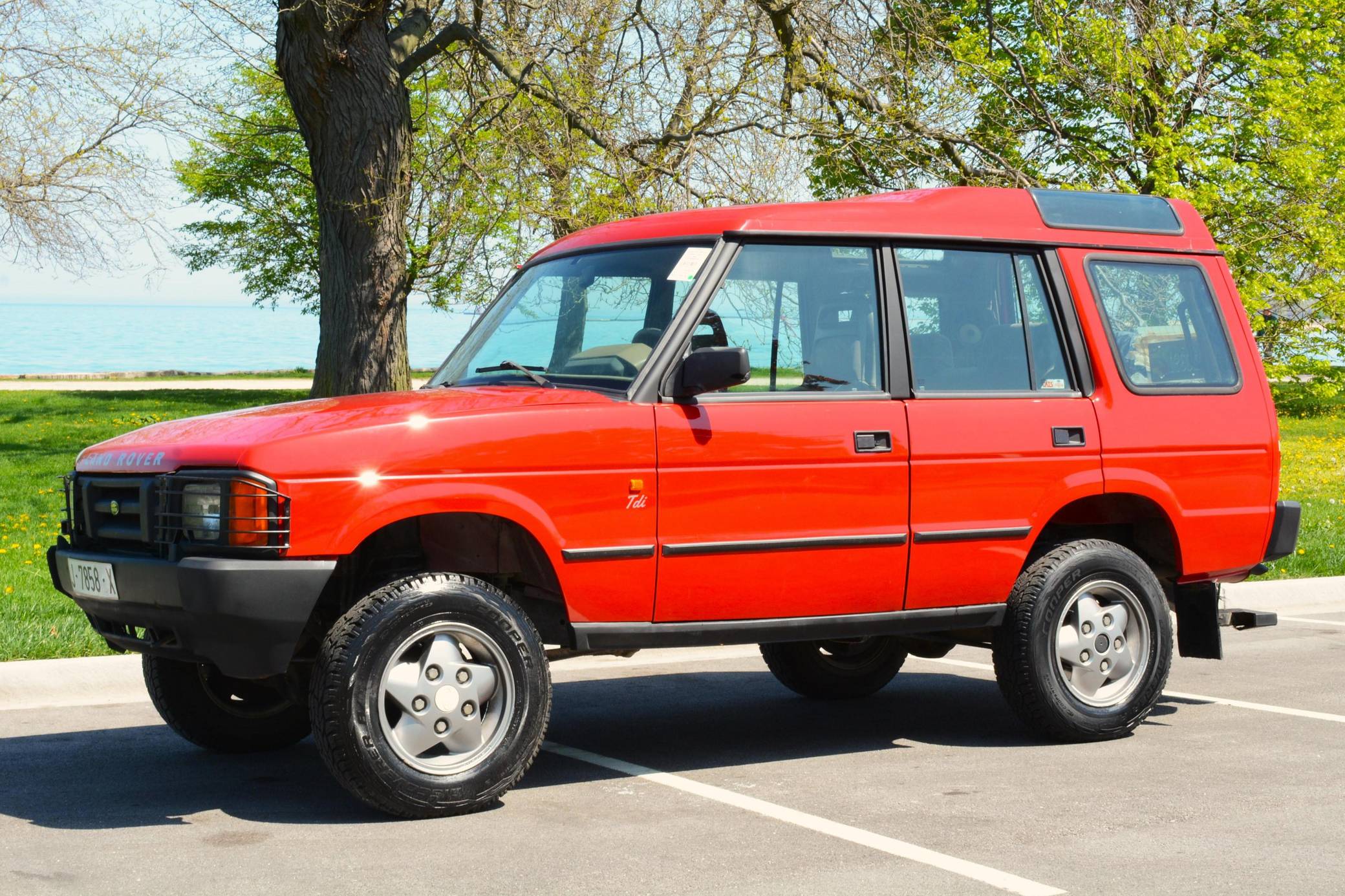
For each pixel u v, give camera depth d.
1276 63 25.33
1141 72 20.52
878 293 5.87
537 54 15.06
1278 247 27.06
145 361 85.62
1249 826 4.84
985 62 20.08
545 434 5.10
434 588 4.93
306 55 15.88
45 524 13.61
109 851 4.62
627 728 6.71
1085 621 6.23
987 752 6.09
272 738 6.20
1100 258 6.45
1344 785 5.43
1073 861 4.43
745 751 6.16
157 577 4.83
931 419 5.83
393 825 4.90
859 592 5.73
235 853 4.57
